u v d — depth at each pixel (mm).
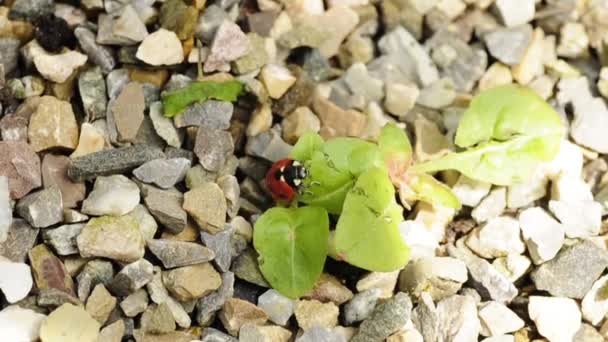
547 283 160
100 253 149
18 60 167
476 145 168
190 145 166
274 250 156
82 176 155
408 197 164
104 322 149
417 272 157
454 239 166
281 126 174
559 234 162
